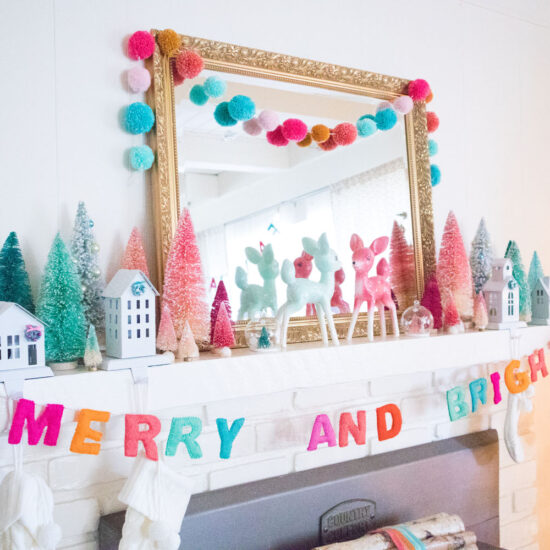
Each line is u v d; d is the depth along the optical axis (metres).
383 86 1.63
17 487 1.01
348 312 1.53
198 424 1.15
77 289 1.12
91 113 1.25
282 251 1.44
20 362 0.99
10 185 1.16
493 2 1.92
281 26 1.50
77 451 1.01
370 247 1.53
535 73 2.05
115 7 1.28
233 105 1.36
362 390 1.57
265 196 1.42
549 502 2.06
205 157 1.35
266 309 1.41
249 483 1.37
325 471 1.45
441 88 1.80
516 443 1.68
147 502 1.10
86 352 1.06
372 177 1.60
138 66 1.31
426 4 1.78
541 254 2.04
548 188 2.07
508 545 1.88
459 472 1.64
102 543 1.18
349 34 1.62
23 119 1.18
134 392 1.09
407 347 1.44
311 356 1.29
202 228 1.33
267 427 1.42
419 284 1.65
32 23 1.19
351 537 1.44
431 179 1.73
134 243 1.21
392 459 1.55
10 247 1.10
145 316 1.12
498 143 1.93
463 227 1.83
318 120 1.52
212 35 1.40
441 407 1.72
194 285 1.22
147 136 1.32
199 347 1.31
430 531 1.38
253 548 1.30
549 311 1.75
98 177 1.26
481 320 1.59
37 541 1.00
